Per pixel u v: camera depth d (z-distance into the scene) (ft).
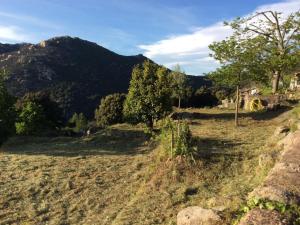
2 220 45.62
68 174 59.98
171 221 39.37
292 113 82.53
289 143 50.03
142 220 41.45
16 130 103.91
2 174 61.67
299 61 98.17
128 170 59.98
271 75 114.42
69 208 48.44
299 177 31.27
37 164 66.80
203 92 181.27
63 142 90.38
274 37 104.32
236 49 83.76
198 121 93.91
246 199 31.76
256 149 59.57
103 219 44.29
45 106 146.61
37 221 45.39
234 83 84.64
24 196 52.29
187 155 55.36
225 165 53.36
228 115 101.45
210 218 29.84
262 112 99.04
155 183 50.80
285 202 26.91
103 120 136.67
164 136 59.36
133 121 89.71
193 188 47.57
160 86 87.81
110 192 52.24
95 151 75.77
